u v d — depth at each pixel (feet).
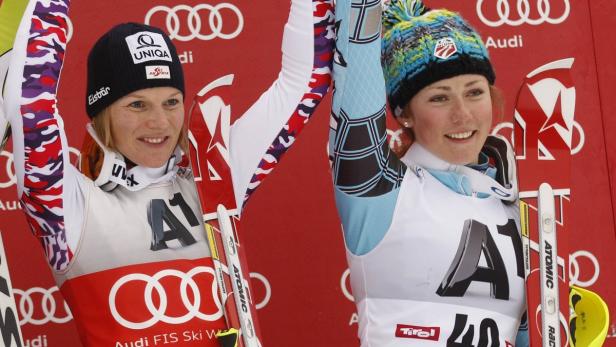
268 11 53.98
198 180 40.32
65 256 38.50
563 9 55.72
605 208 55.21
